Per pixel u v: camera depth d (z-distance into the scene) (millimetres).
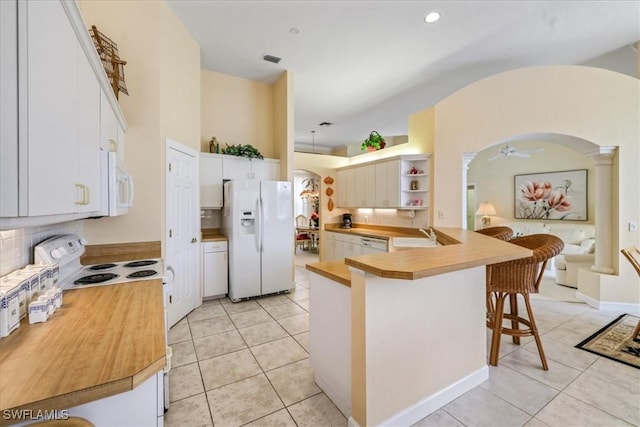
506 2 2555
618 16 2732
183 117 3053
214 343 2527
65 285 1601
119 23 2500
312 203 9141
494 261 1496
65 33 1004
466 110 3939
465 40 3170
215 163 3805
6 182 725
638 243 3279
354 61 3654
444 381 1742
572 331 2777
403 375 1548
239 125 4219
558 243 2113
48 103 876
